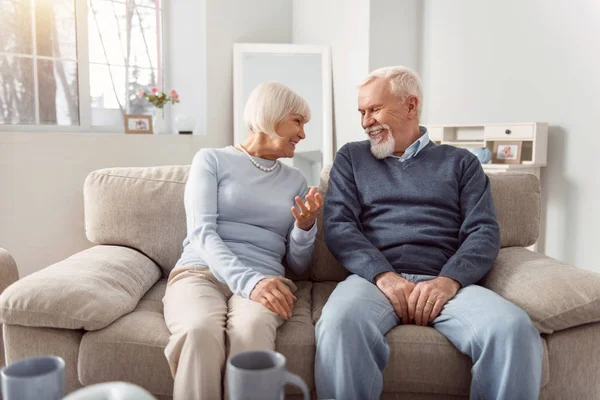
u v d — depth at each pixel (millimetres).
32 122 3316
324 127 4223
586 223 3197
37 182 2994
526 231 1912
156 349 1385
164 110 3973
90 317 1392
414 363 1416
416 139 1905
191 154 3787
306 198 1639
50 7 3334
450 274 1587
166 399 1412
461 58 3807
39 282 1454
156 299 1705
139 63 3830
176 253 1904
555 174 3342
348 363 1343
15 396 767
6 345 1443
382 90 1850
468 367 1415
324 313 1425
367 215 1831
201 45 3957
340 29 4094
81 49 3488
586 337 1450
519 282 1579
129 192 1928
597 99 3102
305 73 4191
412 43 4070
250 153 1807
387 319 1482
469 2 3727
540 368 1353
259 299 1462
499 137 3363
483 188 1807
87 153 3176
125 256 1799
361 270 1641
